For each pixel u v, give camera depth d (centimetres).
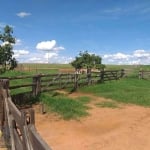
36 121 1023
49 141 817
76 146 779
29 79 2039
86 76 2044
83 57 3509
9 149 634
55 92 1672
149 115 1186
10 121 587
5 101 680
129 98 1578
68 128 951
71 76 1836
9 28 1792
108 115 1159
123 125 1008
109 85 2077
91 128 962
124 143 810
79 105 1298
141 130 946
